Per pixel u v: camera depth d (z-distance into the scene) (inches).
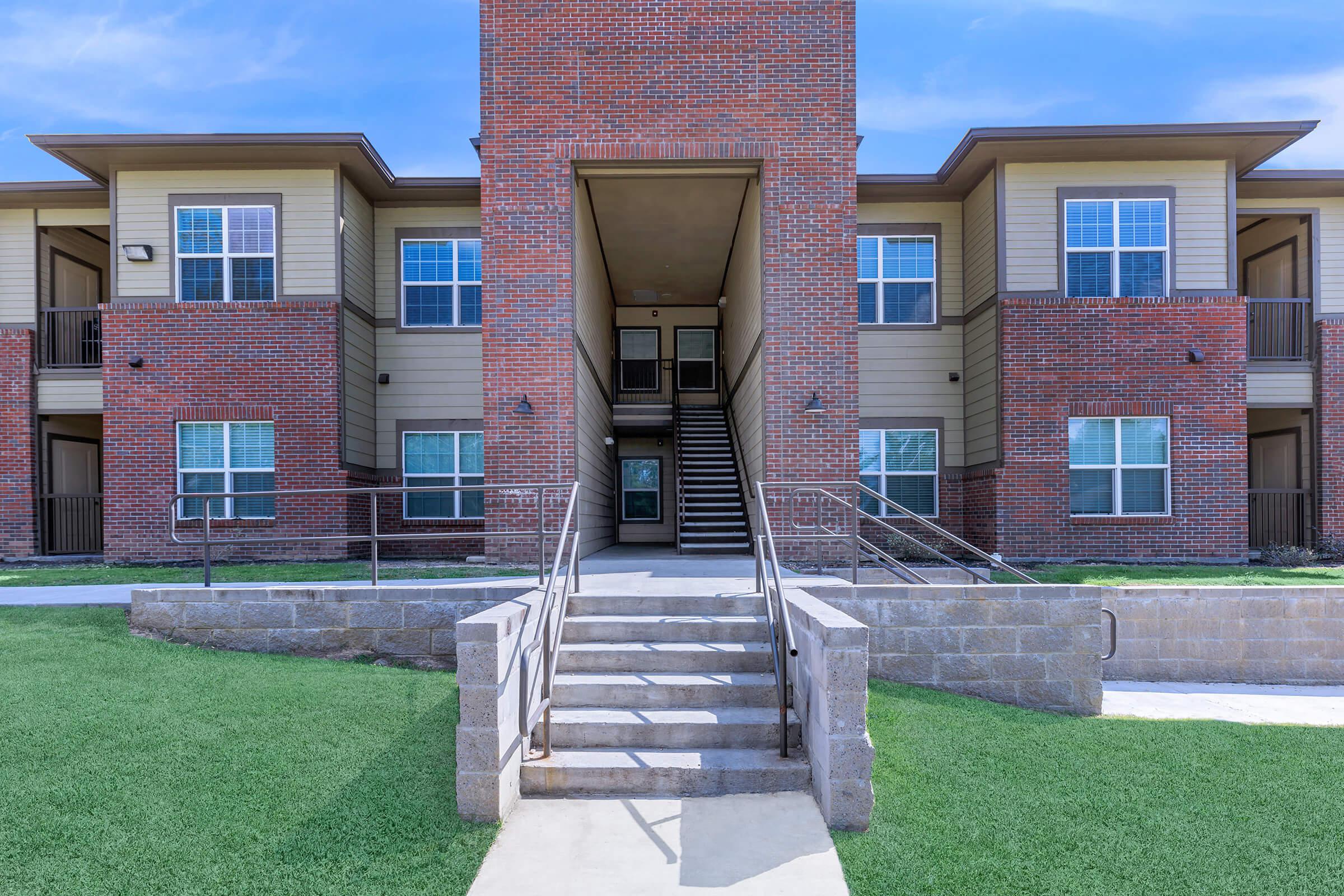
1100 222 510.3
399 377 579.8
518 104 417.1
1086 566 458.6
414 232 582.2
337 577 370.3
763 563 249.6
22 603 300.0
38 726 191.2
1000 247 508.7
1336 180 536.4
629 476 755.4
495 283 414.0
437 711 210.5
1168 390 497.4
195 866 139.3
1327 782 183.6
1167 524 494.0
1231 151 501.7
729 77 417.7
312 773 174.2
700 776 173.2
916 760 190.9
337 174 520.7
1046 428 497.4
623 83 417.1
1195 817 164.2
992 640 249.6
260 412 510.6
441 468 577.9
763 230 417.4
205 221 521.7
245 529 507.8
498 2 419.5
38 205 576.4
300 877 136.6
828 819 157.8
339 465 512.1
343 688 225.6
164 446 509.7
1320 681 328.5
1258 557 515.2
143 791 164.4
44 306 579.2
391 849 146.7
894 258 569.9
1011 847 149.6
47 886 132.7
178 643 263.0
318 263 519.5
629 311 776.3
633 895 131.5
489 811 157.6
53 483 582.6
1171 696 286.0
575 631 228.2
